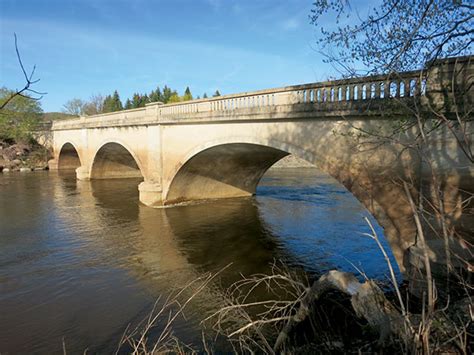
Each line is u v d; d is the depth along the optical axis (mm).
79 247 12422
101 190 24062
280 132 11086
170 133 17250
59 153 36969
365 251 11617
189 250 12242
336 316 5574
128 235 13859
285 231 14273
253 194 22188
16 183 27172
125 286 9414
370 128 8234
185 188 19109
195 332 7168
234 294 8914
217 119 13594
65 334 7164
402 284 7340
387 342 3832
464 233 6605
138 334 7133
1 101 34156
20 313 7980
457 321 3822
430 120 6863
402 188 7617
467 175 6535
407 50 5660
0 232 14055
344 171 8969
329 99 9344
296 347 4945
